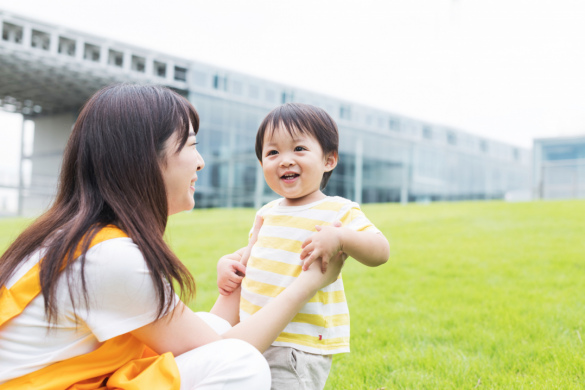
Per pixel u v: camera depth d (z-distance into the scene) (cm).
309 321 164
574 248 605
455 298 392
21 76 2120
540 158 2333
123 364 138
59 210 138
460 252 623
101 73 2033
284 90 2334
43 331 127
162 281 132
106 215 136
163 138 142
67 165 141
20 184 2433
